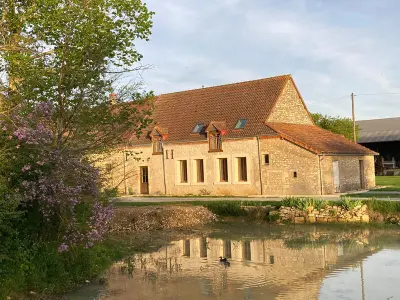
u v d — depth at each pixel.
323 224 22.62
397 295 11.13
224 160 35.38
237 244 18.80
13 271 11.20
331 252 16.38
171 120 39.66
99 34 13.73
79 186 11.91
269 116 34.16
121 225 23.06
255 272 13.84
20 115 12.39
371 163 36.47
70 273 12.69
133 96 14.23
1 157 11.17
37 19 15.01
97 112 13.65
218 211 26.36
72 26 13.55
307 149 31.00
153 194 38.53
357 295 11.20
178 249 18.23
